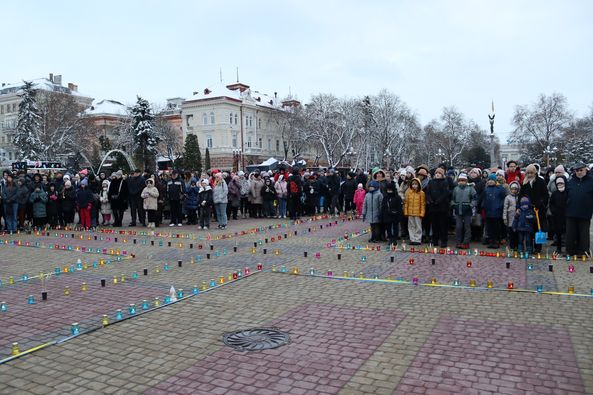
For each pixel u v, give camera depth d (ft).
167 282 33.76
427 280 33.01
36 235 60.34
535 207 41.70
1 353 20.83
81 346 21.47
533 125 307.17
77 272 37.47
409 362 19.19
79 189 66.23
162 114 269.85
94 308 27.43
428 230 50.80
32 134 203.21
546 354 19.76
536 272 34.96
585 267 36.47
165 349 21.03
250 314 25.82
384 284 31.99
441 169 46.78
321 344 21.31
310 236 56.49
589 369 18.31
